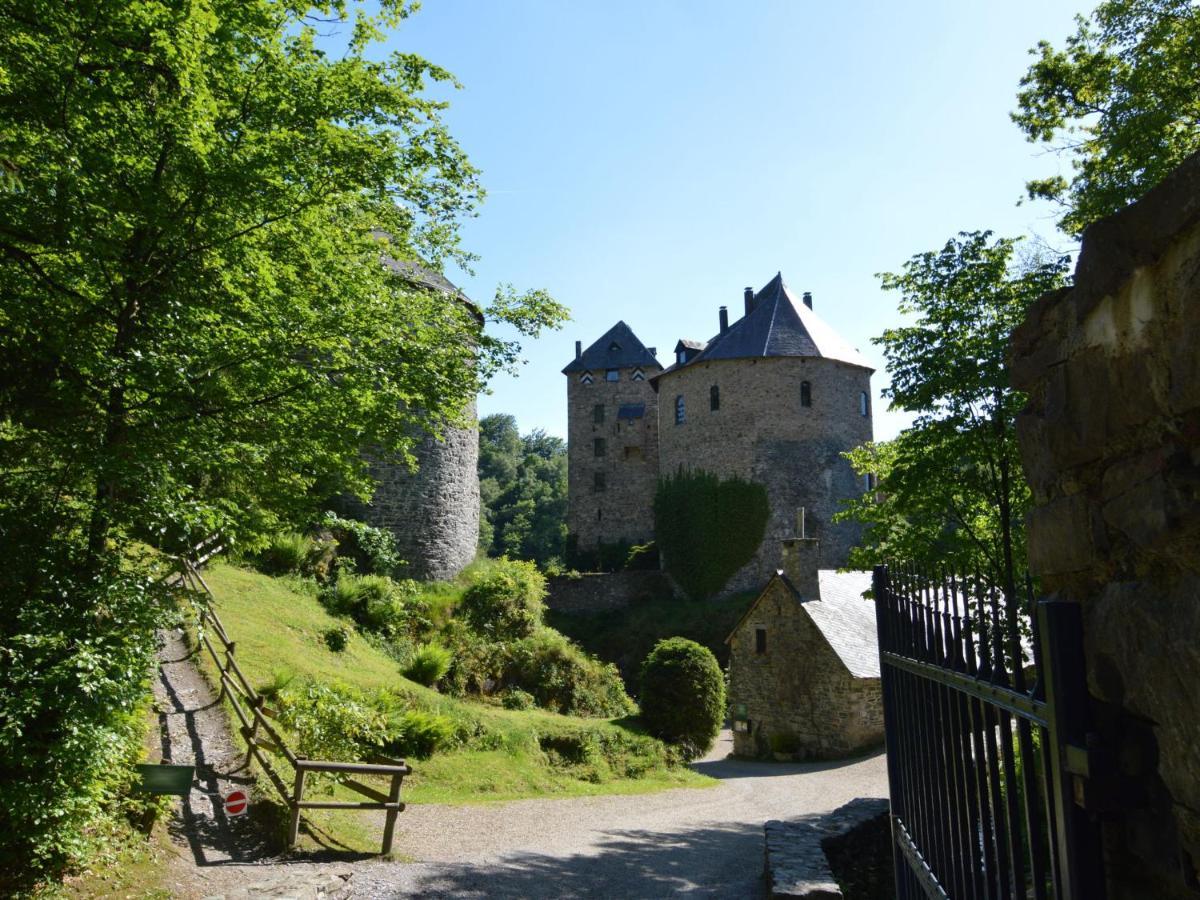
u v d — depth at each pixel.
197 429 7.26
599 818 12.16
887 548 13.14
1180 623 1.59
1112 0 12.98
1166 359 1.64
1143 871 1.81
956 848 3.03
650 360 53.06
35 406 6.93
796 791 16.06
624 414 52.12
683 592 40.25
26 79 6.56
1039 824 2.21
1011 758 2.39
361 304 8.72
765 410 39.72
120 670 5.98
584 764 15.62
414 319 10.15
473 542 26.69
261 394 8.34
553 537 66.25
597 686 21.14
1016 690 2.30
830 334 43.16
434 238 11.11
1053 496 2.32
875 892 9.13
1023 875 2.37
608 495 51.84
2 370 7.00
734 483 39.69
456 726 14.44
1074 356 2.11
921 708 3.56
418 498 24.12
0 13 6.45
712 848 10.62
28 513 6.50
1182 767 1.60
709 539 39.69
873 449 15.67
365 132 8.11
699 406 41.25
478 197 9.98
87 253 6.66
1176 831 1.66
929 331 11.86
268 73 7.70
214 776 8.77
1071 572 2.18
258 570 18.09
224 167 6.95
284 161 7.27
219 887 6.69
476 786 12.88
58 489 6.62
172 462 7.02
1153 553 1.71
